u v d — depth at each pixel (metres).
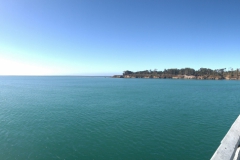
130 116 31.14
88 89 91.88
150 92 74.81
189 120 28.50
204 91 78.06
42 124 26.38
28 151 17.36
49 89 91.44
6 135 21.69
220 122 27.47
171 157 16.33
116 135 21.75
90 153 17.05
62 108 38.75
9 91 79.06
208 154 16.84
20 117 30.64
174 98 55.00
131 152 17.30
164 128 24.42
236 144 3.27
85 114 32.75
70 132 22.84
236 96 59.81
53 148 18.08
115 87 107.56
